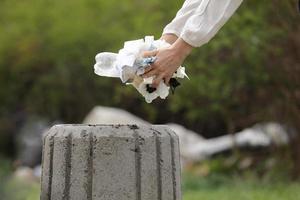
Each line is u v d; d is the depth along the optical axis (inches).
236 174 617.3
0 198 505.4
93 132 206.2
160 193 209.3
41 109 1047.0
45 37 1034.1
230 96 609.9
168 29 215.2
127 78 206.4
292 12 545.3
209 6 207.0
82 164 205.6
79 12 1023.6
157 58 204.5
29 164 946.7
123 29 933.8
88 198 204.8
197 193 530.9
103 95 1000.2
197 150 733.3
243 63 585.9
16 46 1055.6
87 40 997.2
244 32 571.8
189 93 630.5
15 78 1074.7
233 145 667.4
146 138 207.9
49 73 1040.8
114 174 204.8
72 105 1023.6
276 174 584.4
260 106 603.2
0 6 1096.8
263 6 565.3
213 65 597.3
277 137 605.3
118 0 973.8
